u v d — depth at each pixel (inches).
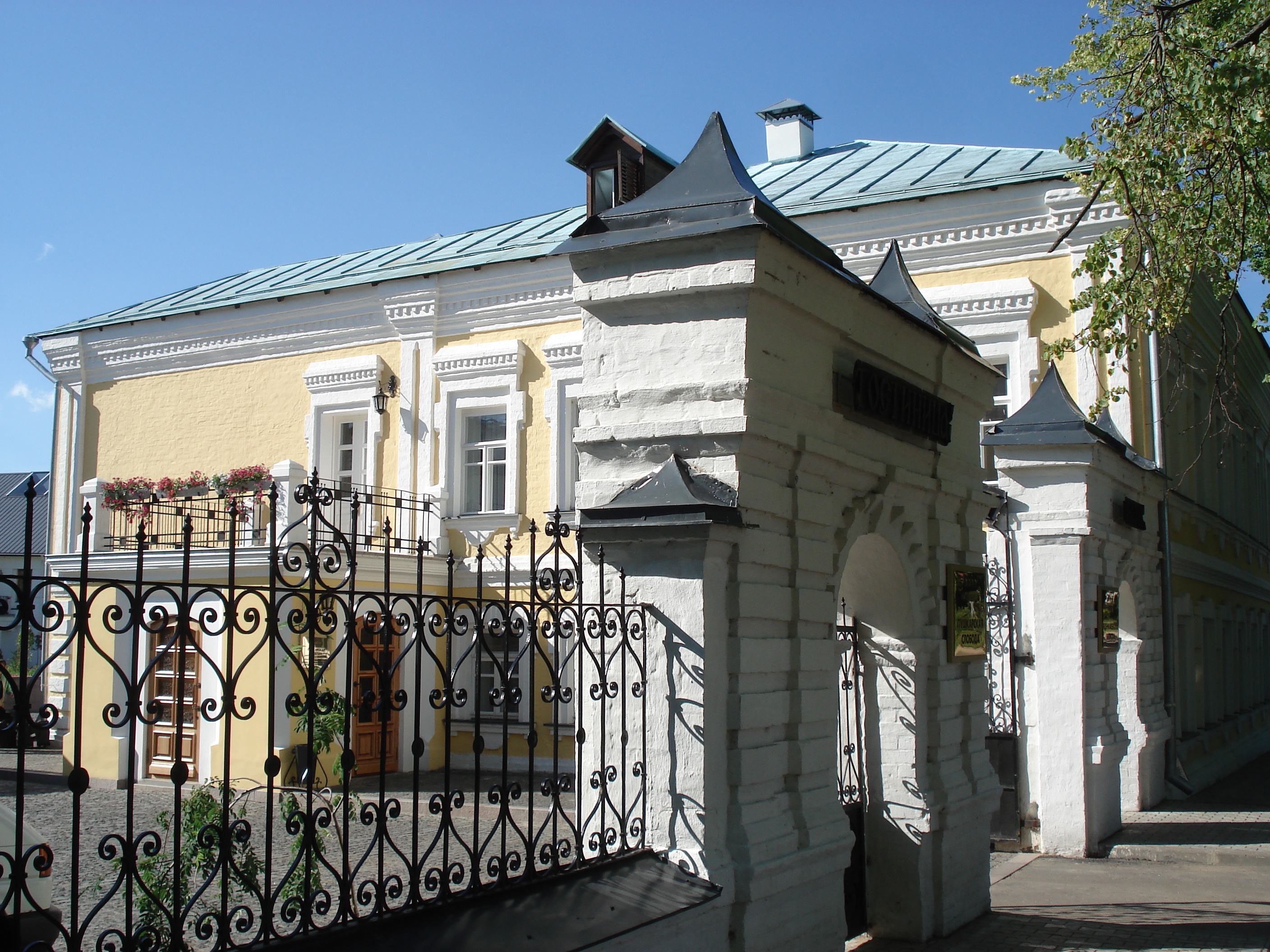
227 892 147.6
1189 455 721.0
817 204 625.3
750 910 222.7
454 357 715.4
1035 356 568.1
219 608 580.1
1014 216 576.7
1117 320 454.9
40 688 700.7
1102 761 456.8
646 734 222.4
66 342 860.0
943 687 329.4
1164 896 374.9
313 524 161.6
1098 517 470.9
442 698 180.9
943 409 330.0
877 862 317.1
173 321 815.7
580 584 213.0
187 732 591.5
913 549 321.1
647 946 194.4
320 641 574.6
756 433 229.9
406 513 719.7
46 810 494.3
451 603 183.2
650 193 252.7
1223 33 448.1
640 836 220.2
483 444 715.4
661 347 242.2
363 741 611.5
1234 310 815.7
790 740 249.3
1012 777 465.1
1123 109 433.1
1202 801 584.4
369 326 751.7
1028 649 471.5
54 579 129.0
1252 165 439.8
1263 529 1098.1
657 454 239.0
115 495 676.1
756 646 235.0
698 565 220.8
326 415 760.3
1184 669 695.7
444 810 180.4
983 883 351.3
